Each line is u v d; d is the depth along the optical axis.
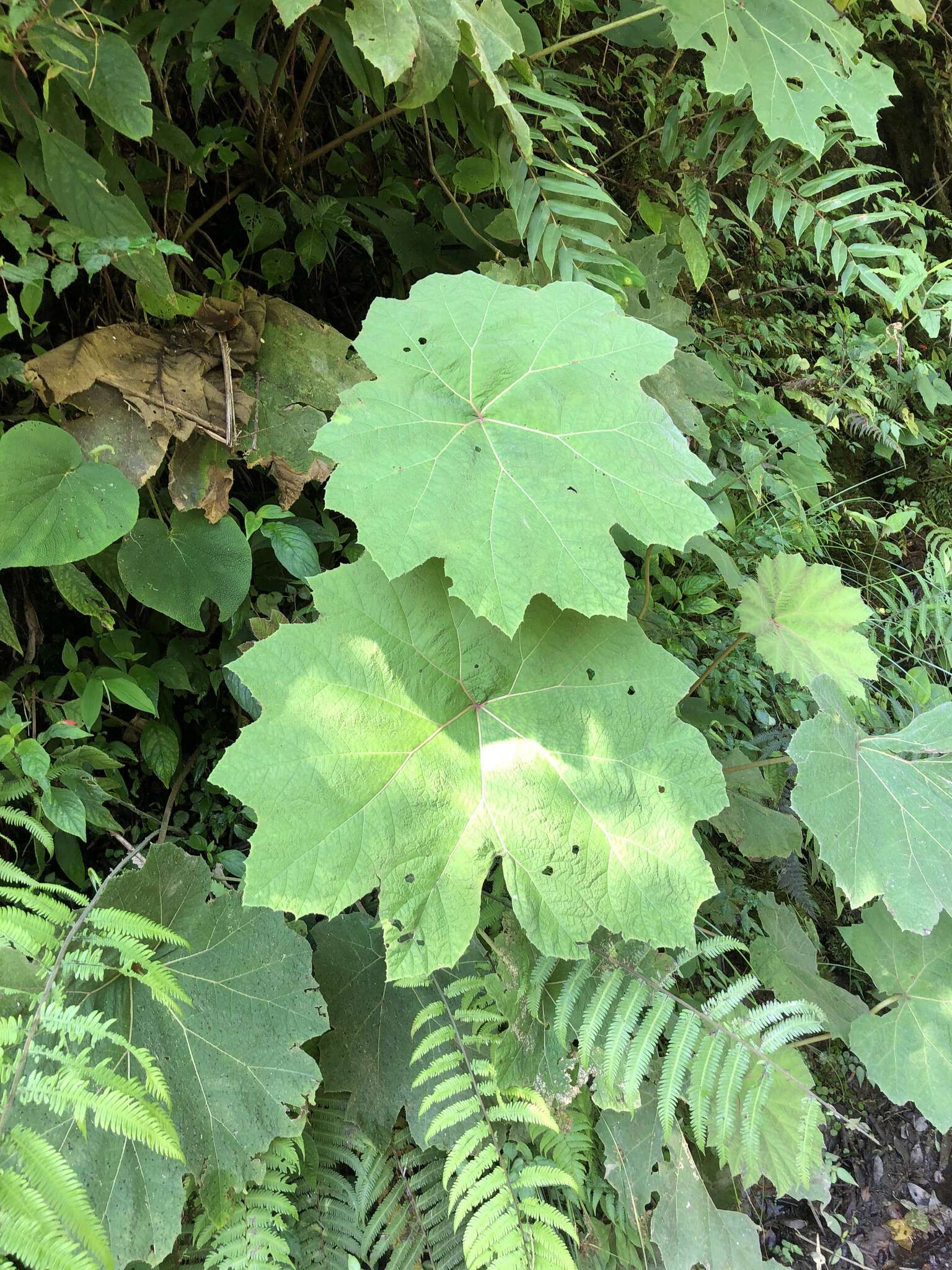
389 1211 0.74
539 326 0.72
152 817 0.84
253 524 0.81
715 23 0.89
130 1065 0.66
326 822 0.63
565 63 1.44
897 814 0.77
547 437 0.67
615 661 0.71
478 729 0.69
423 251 1.05
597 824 0.68
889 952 0.89
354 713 0.66
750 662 1.32
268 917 0.72
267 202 0.96
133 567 0.75
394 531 0.60
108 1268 0.47
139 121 0.64
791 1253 1.11
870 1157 1.23
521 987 0.75
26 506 0.66
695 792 0.68
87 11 0.69
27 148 0.65
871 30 1.96
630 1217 0.81
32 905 0.61
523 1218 0.69
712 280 1.84
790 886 1.29
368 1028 0.77
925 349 1.99
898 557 1.91
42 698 0.79
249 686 0.64
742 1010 0.76
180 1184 0.65
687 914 0.67
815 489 1.54
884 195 2.26
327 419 0.84
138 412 0.76
